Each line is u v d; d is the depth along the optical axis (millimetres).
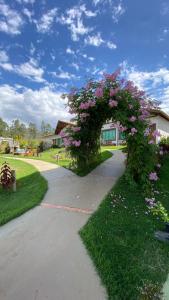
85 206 5918
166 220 5195
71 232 4562
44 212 5617
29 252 3879
